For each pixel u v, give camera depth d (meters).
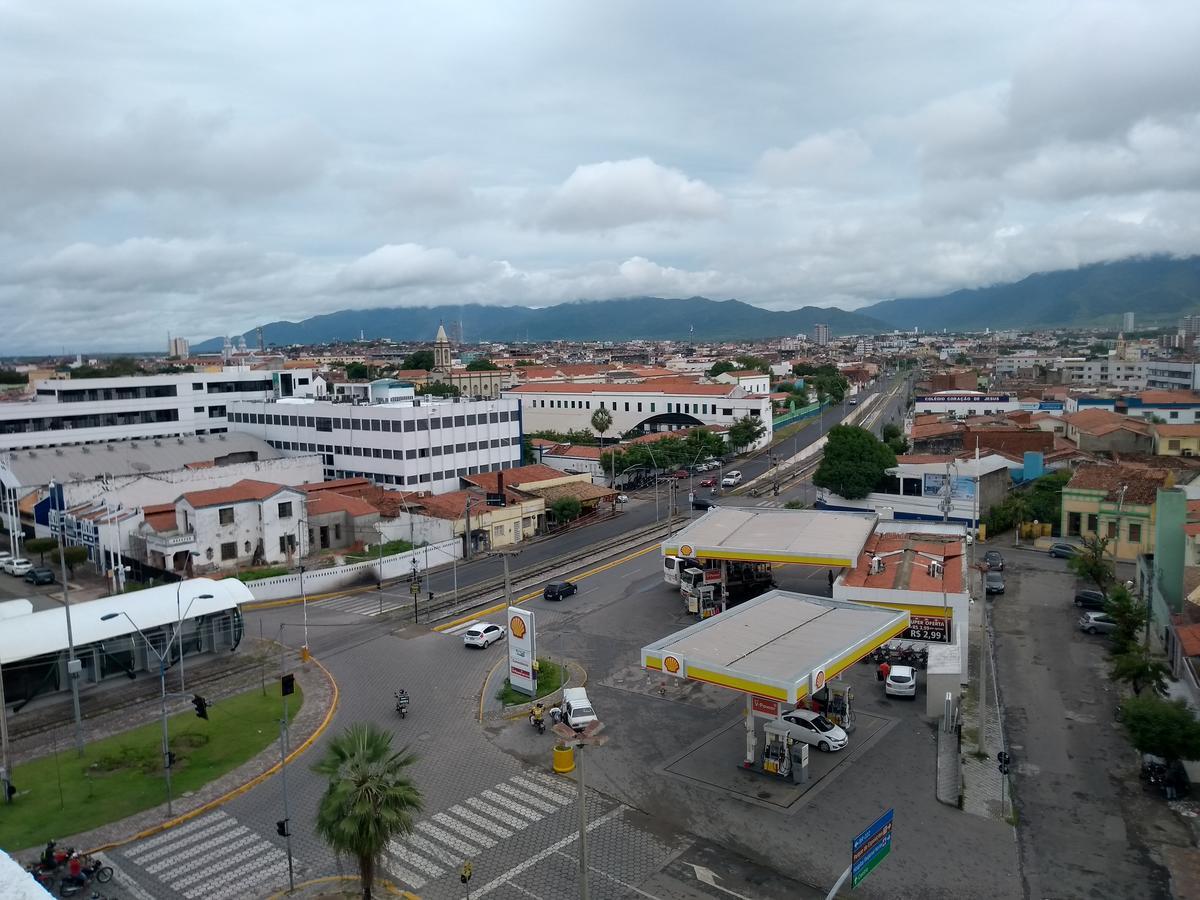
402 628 62.25
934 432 122.06
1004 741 43.16
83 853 33.84
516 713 47.31
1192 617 49.16
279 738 44.31
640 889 31.39
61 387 119.31
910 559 63.16
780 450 155.12
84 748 43.56
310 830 35.75
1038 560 79.12
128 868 33.06
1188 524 55.12
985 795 37.91
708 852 33.78
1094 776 39.44
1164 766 38.44
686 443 128.62
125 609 52.66
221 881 32.16
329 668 54.53
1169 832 34.72
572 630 61.38
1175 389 189.88
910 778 39.50
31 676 48.03
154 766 41.25
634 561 80.81
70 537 81.00
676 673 41.66
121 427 121.50
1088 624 58.84
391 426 100.44
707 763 41.38
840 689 44.53
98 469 96.94
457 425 105.75
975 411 163.25
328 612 66.69
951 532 72.31
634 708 47.97
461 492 96.06
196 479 87.25
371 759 28.58
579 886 31.64
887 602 55.06
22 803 37.97
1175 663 48.53
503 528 88.75
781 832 35.12
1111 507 77.50
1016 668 52.97
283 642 59.50
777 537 65.38
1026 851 33.47
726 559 62.88
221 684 52.00
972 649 56.34
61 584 74.81
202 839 35.16
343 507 84.62
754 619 48.34
